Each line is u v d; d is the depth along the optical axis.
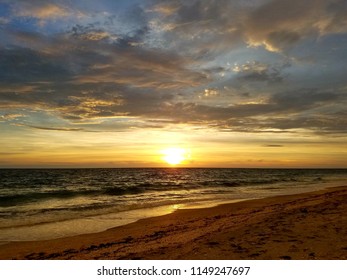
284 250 6.97
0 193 27.19
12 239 10.05
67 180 52.88
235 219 12.69
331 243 7.31
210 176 76.25
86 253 8.10
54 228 11.83
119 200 21.58
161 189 32.03
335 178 65.69
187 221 13.22
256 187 35.84
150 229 11.56
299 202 18.12
